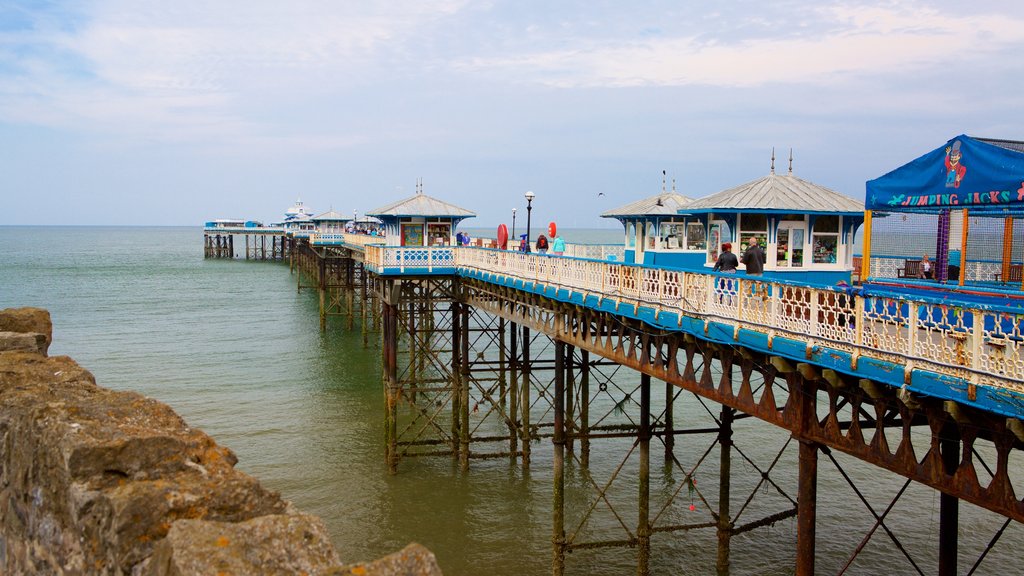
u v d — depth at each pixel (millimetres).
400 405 30875
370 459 25094
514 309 21703
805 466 10453
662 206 25172
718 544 17859
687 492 22094
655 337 14172
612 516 20750
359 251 47938
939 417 8578
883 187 12195
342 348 44500
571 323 17672
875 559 17891
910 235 14602
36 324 13117
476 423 29156
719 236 18500
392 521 20594
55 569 6703
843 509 20516
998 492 7891
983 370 7703
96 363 39156
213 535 4762
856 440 9648
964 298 11773
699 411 29562
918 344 8516
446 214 31953
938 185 11234
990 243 14016
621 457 25000
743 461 24156
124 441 6391
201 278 92000
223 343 45719
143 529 5570
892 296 8883
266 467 24234
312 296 71375
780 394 30781
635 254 27297
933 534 18938
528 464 24328
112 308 62062
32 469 7398
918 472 8781
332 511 21188
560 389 18000
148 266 113375
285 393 33125
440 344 44250
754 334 11102
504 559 18594
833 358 9602
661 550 18812
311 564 4715
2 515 8555
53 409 7426
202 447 6699
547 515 20969
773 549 18656
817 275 17500
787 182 18266
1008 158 10102
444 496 22219
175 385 34375
